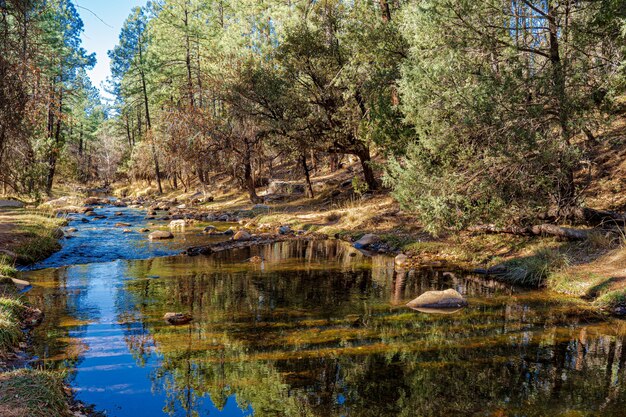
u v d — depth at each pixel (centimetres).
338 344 542
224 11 3581
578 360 484
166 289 829
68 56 3209
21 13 793
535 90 906
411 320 635
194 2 3453
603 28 862
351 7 1792
